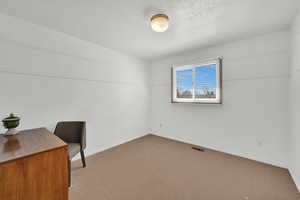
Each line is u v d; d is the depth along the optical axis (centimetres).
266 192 153
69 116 225
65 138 203
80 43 236
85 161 228
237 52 239
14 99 173
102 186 165
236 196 148
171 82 333
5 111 167
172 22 180
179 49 285
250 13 160
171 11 156
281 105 202
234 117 246
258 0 138
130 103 333
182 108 321
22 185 96
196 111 297
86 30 206
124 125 320
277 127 206
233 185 166
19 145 118
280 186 163
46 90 200
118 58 302
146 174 191
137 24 187
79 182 172
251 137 229
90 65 252
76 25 191
